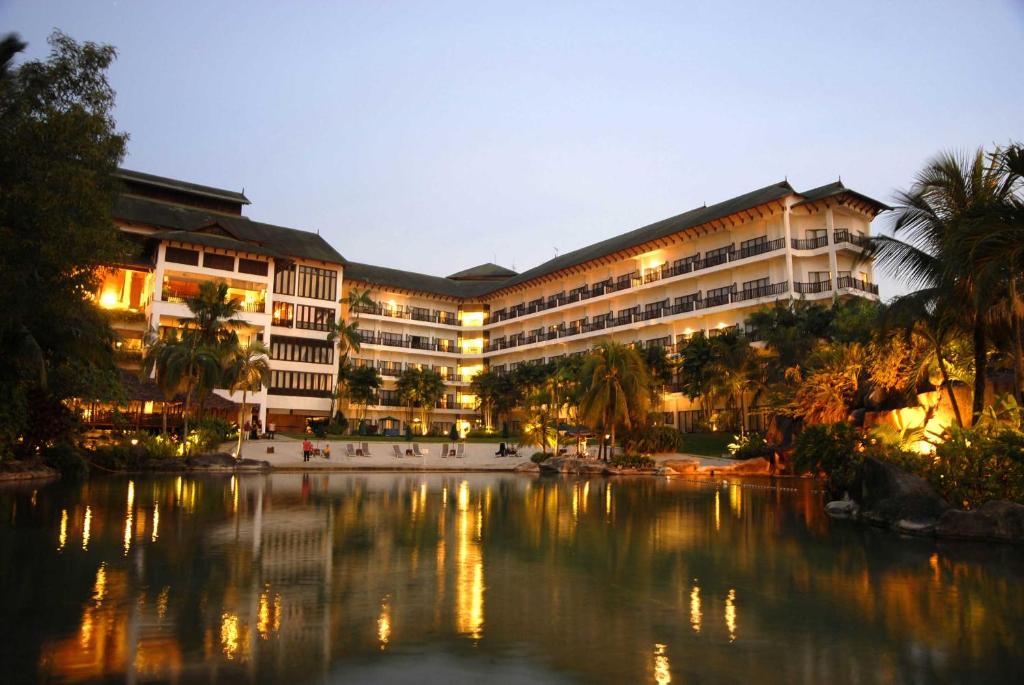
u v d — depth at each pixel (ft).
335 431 190.19
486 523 49.49
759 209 171.94
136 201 196.44
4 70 52.54
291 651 19.27
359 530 44.14
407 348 259.80
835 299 146.30
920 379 80.07
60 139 47.14
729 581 29.68
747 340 154.40
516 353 262.26
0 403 80.53
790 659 19.19
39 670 17.52
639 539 42.16
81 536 39.63
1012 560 35.45
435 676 17.40
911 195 56.85
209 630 21.22
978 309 47.37
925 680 17.57
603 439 131.34
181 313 175.32
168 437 121.90
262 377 128.67
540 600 25.82
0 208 45.68
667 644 20.48
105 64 52.85
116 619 22.31
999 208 45.47
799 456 65.10
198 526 44.78
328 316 219.20
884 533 45.91
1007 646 20.51
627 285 215.92
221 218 213.05
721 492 82.12
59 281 53.83
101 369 98.07
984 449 48.06
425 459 149.28
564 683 17.03
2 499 60.18
